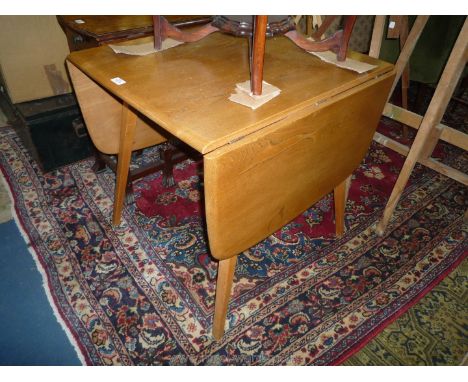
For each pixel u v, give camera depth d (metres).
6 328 1.22
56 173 1.91
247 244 1.04
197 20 1.57
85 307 1.29
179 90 0.98
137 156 2.07
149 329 1.23
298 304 1.32
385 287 1.39
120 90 0.98
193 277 1.41
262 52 0.87
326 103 0.99
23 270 1.41
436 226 1.66
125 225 1.62
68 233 1.57
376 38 1.35
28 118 1.69
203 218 1.68
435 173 1.99
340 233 1.60
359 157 1.34
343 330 1.24
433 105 1.29
